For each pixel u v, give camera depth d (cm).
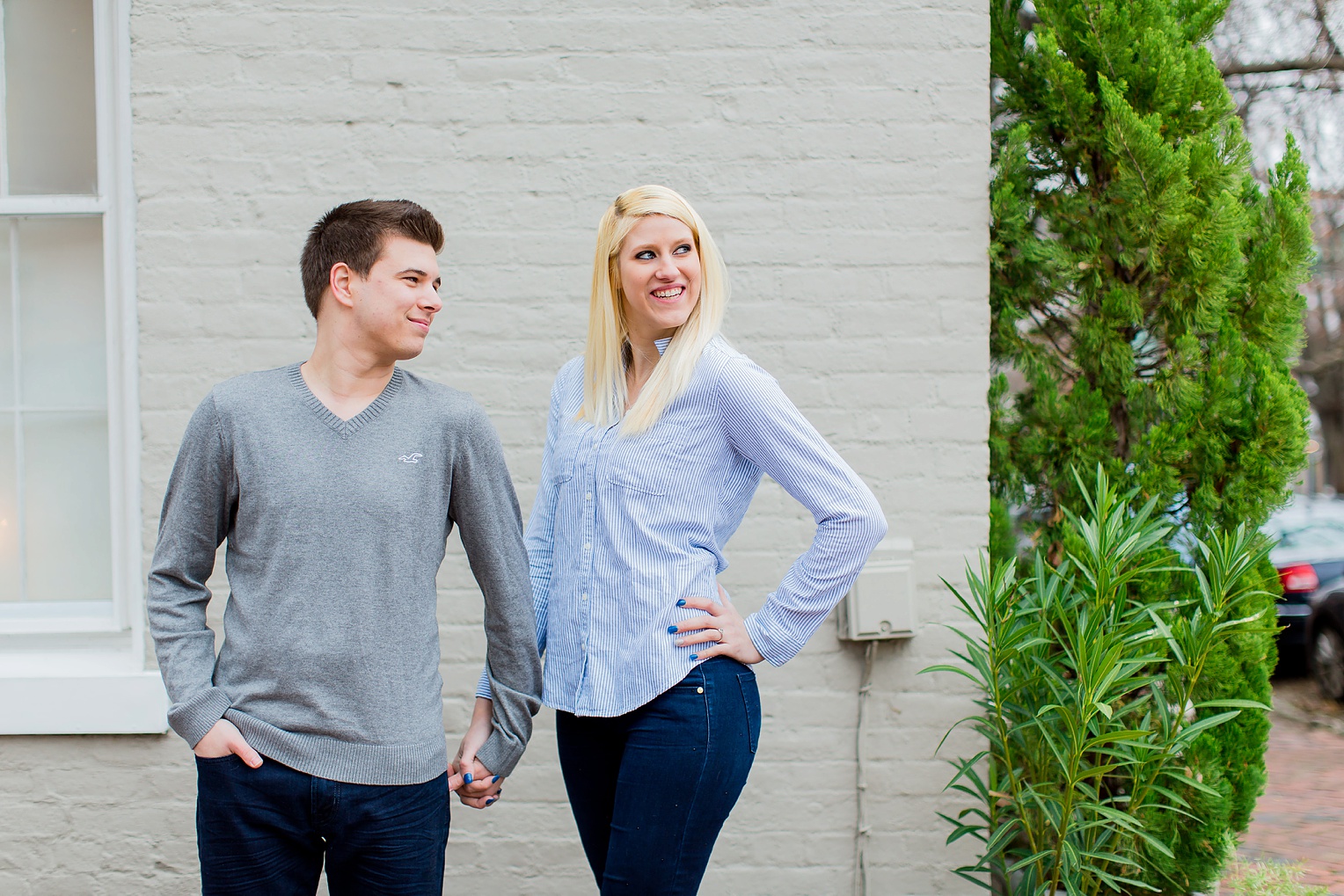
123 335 253
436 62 256
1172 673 255
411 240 166
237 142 254
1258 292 273
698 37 257
